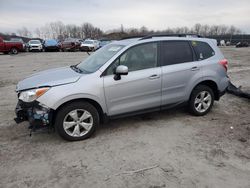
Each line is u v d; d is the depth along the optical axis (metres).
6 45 26.22
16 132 4.84
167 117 5.54
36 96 4.12
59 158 3.87
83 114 4.42
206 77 5.41
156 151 4.05
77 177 3.39
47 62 17.62
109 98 4.53
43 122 4.18
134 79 4.66
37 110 4.15
